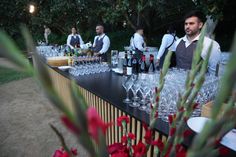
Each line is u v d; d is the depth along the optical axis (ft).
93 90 6.02
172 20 26.94
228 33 23.29
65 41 32.89
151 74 5.48
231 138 3.07
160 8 18.51
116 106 4.94
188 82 1.58
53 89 0.79
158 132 3.61
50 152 8.48
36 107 13.01
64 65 9.66
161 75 1.84
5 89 17.11
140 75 5.41
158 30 30.12
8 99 14.69
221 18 13.19
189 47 7.27
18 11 28.68
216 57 6.47
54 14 27.37
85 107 0.89
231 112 0.96
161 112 4.12
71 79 1.06
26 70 0.74
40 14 27.96
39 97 14.88
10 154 8.40
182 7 18.84
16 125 10.73
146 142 1.96
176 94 4.26
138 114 4.40
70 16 27.89
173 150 1.61
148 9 24.02
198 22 7.08
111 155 2.09
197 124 3.36
